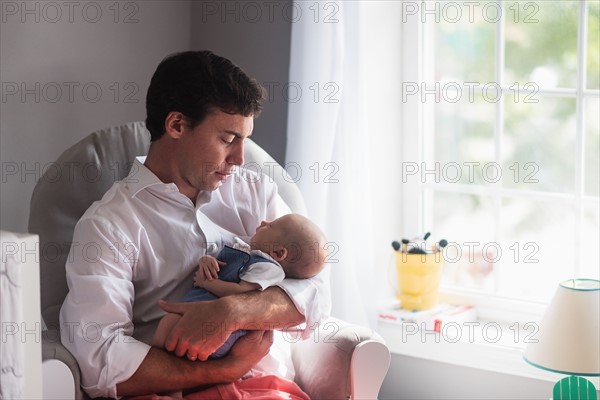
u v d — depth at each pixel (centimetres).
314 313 218
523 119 286
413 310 294
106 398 208
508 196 291
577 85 274
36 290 179
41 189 229
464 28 293
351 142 277
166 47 306
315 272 222
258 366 225
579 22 271
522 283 292
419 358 287
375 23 289
